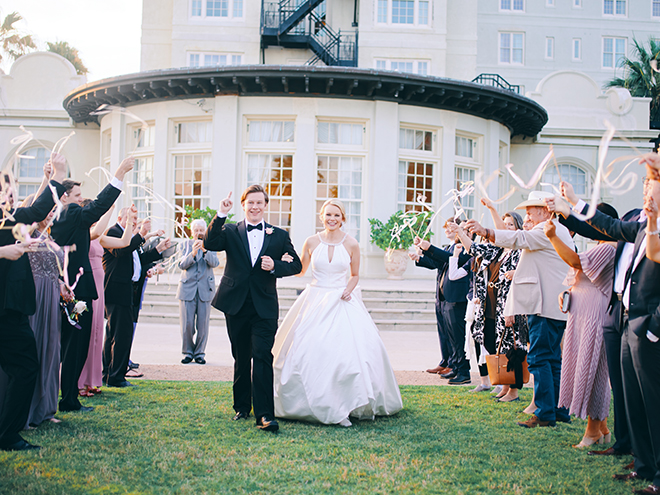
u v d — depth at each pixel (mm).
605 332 3322
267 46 19594
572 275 3752
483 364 5125
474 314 5047
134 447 3301
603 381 3512
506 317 4406
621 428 3379
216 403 4441
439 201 14547
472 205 15312
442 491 2758
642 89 21609
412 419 4117
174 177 14359
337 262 4320
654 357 2799
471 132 15008
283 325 4398
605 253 3514
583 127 18156
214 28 19297
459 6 20609
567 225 3301
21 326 3232
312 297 4293
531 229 4387
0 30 17844
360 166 14109
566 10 25406
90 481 2752
